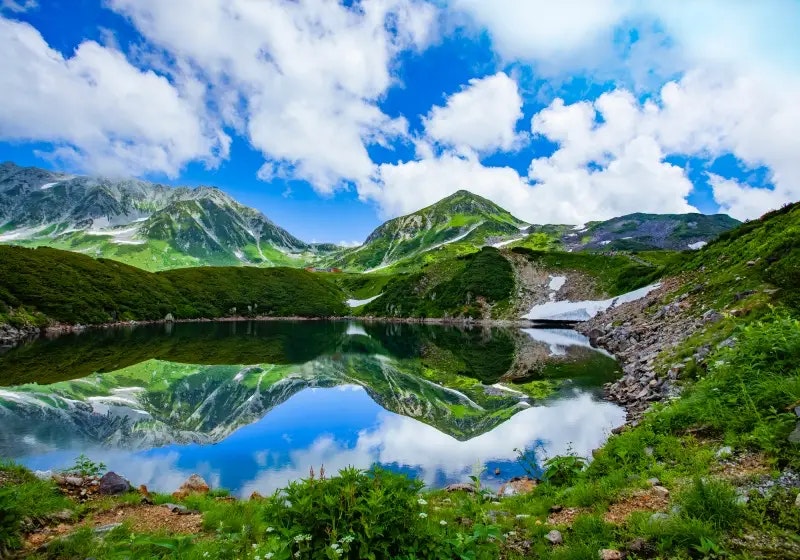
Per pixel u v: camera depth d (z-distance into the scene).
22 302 101.88
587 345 62.78
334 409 32.59
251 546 8.59
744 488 7.95
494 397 34.38
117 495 12.49
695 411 12.42
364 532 5.96
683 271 64.62
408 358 61.97
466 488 14.54
